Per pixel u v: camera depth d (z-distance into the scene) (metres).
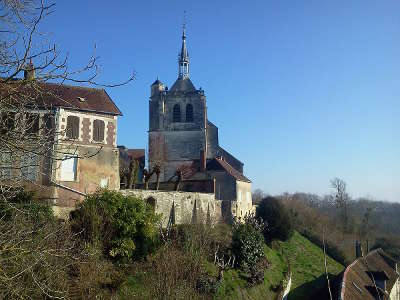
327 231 50.31
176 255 19.81
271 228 40.44
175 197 31.53
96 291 16.30
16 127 7.52
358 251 42.03
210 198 34.88
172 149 53.91
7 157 7.96
